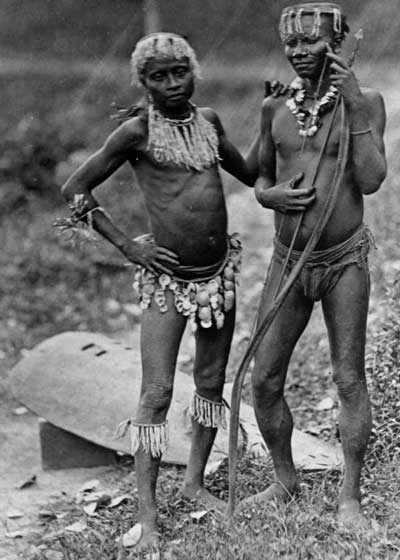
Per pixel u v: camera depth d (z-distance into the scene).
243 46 20.67
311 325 8.89
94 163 5.42
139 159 5.42
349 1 17.77
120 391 7.02
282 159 5.28
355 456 5.33
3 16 21.14
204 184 5.39
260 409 5.53
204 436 5.88
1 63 20.58
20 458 7.77
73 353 7.54
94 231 5.59
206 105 19.48
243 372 5.17
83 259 12.68
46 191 15.11
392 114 13.62
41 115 19.05
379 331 7.40
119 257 12.70
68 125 17.81
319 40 5.01
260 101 18.78
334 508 5.50
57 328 11.16
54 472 7.36
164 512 5.82
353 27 17.11
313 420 7.21
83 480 7.16
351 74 4.88
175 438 6.52
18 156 15.57
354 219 5.18
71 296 11.91
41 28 21.20
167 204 5.38
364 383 5.34
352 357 5.26
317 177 5.15
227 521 5.29
